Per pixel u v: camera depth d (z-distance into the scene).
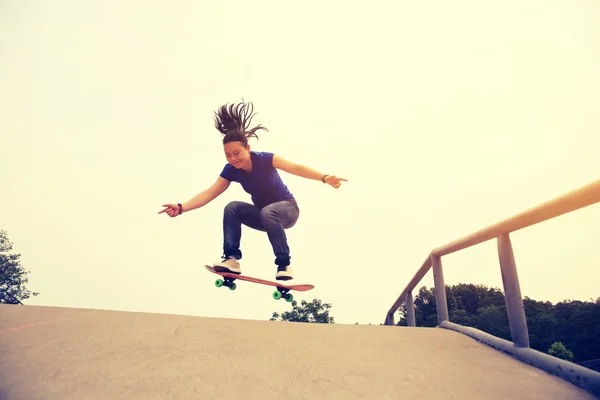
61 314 3.32
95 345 2.63
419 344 3.19
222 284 3.79
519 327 2.96
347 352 2.83
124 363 2.35
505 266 3.12
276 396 2.03
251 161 3.64
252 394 2.04
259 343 2.88
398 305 6.93
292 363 2.51
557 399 2.14
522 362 2.80
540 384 2.36
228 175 3.79
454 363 2.74
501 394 2.19
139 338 2.82
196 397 1.96
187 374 2.24
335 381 2.27
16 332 2.78
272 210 3.56
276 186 3.71
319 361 2.59
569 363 2.48
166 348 2.65
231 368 2.36
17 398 1.85
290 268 3.55
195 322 3.36
